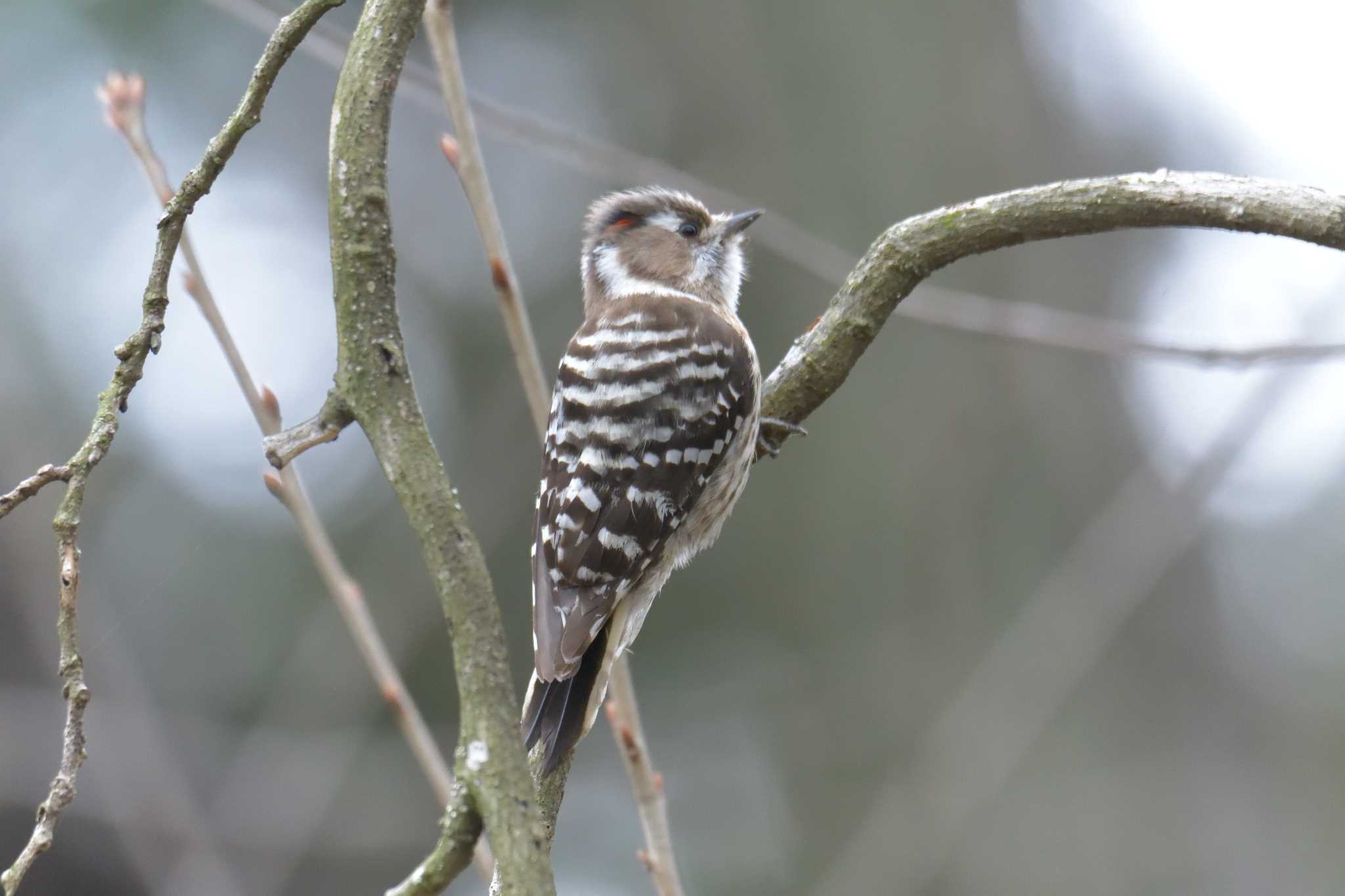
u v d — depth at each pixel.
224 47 13.88
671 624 13.86
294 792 11.54
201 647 12.38
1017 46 14.19
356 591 6.28
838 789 13.18
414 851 12.39
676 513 6.84
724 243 8.41
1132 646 13.84
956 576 13.53
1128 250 13.91
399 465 3.94
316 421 4.12
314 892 12.33
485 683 3.69
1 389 12.39
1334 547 14.15
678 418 6.92
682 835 13.29
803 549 13.77
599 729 13.60
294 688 11.96
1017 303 13.78
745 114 14.13
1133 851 12.98
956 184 13.89
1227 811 13.34
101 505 12.47
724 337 7.23
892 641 13.47
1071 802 13.05
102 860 11.75
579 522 6.73
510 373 13.65
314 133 14.29
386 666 6.21
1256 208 4.93
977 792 11.59
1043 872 12.80
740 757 13.54
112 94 6.30
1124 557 11.51
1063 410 13.75
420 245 14.17
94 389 12.82
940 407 13.78
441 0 6.04
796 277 13.65
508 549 13.22
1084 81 14.39
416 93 7.82
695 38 14.27
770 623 13.77
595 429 6.92
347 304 4.11
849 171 13.88
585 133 14.29
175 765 11.56
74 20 13.40
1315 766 13.54
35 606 11.94
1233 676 13.89
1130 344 8.02
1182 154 14.29
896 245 5.82
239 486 12.69
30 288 12.96
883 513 13.70
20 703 11.56
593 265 8.52
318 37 7.32
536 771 5.53
